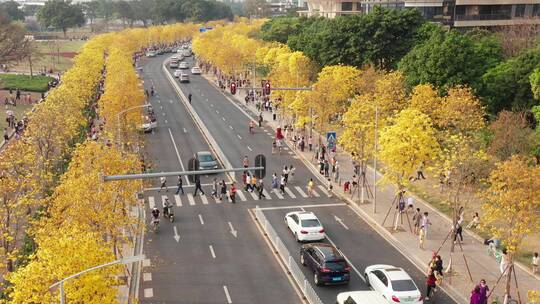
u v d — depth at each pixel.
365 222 44.16
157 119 84.19
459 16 89.81
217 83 123.69
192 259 37.22
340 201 49.31
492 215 31.56
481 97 57.44
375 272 31.80
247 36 144.00
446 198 48.62
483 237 40.31
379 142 41.50
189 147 67.62
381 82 60.44
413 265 36.12
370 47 78.38
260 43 117.94
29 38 137.00
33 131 49.03
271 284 33.56
